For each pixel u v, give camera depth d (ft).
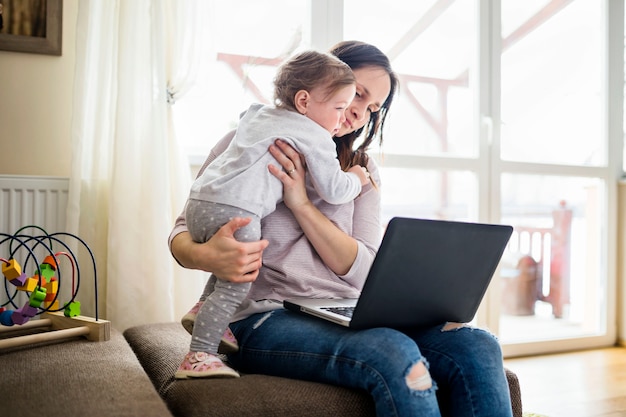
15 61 6.48
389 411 2.83
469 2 8.85
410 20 8.52
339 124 3.96
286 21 7.64
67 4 6.65
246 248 3.24
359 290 4.03
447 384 3.23
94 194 6.13
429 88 8.70
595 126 9.59
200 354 3.29
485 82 8.73
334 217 4.04
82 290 6.07
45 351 3.86
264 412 2.88
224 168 3.51
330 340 3.19
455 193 8.79
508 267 9.14
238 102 7.43
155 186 6.03
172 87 6.27
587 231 9.62
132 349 4.42
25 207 6.00
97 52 6.20
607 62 9.54
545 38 9.33
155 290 6.00
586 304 9.65
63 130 6.64
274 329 3.48
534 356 8.80
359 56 4.37
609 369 8.05
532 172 9.04
